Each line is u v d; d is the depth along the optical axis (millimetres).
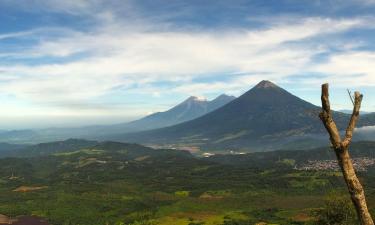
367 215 14125
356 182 14273
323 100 14547
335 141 14516
